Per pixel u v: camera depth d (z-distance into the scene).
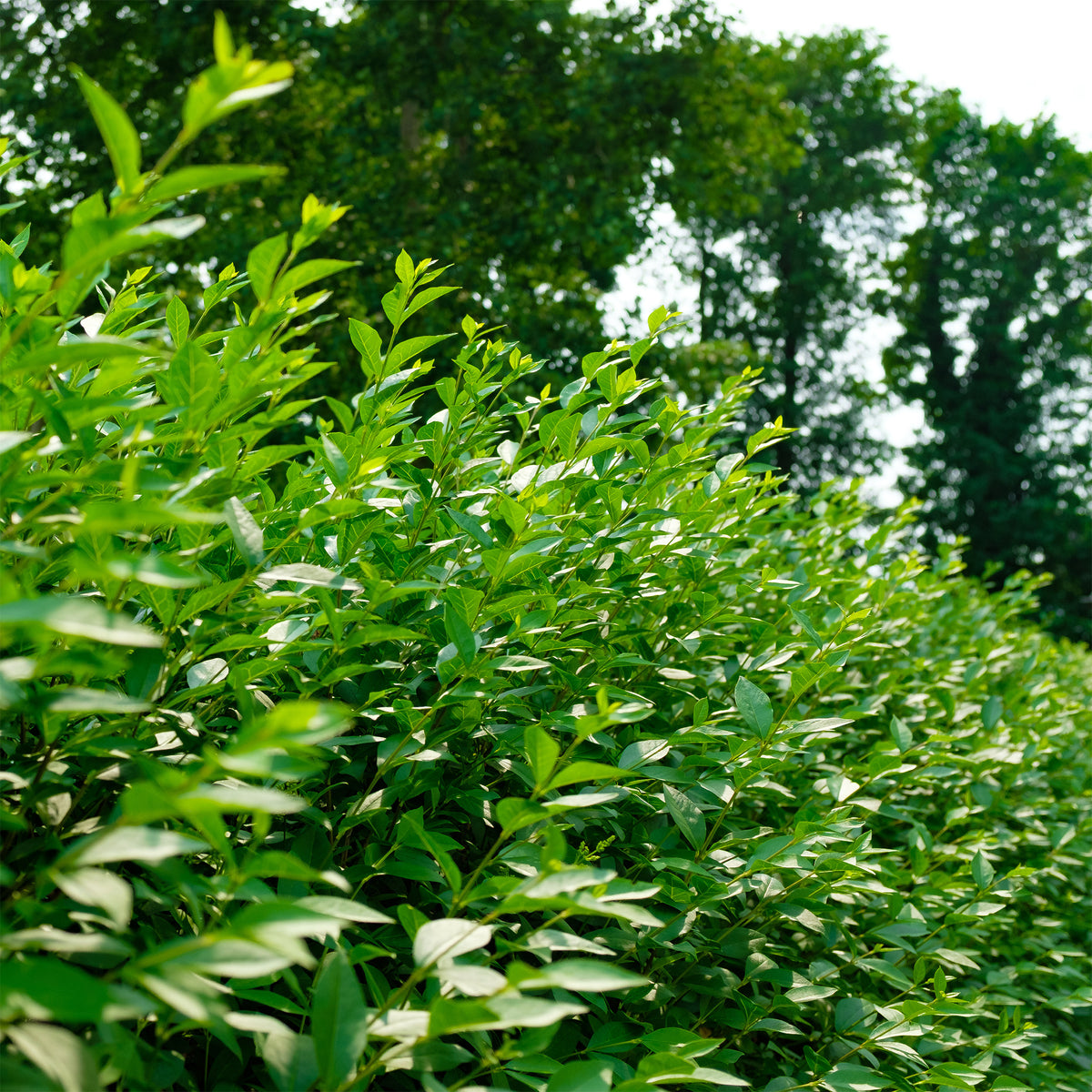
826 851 2.03
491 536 1.85
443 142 16.38
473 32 13.85
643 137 14.75
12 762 1.26
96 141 14.20
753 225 33.25
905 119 33.62
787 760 2.36
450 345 11.43
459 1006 1.01
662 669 2.15
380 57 13.62
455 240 12.48
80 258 0.92
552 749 1.15
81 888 0.87
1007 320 32.41
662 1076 1.36
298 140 15.19
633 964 1.90
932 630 4.41
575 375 12.28
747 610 3.35
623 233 13.64
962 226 33.66
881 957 2.67
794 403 32.97
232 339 1.25
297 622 1.55
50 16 14.89
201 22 13.87
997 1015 3.11
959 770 3.21
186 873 1.04
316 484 1.83
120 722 1.27
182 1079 1.20
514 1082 1.54
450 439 2.18
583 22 14.98
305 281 1.21
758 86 16.23
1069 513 29.75
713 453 2.74
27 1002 0.73
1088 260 32.75
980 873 2.64
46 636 1.04
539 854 1.60
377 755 1.65
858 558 3.80
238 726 1.57
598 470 2.26
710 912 1.87
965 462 30.75
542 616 1.75
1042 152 33.97
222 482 1.29
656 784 2.17
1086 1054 3.46
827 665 2.15
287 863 1.07
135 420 1.50
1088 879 3.93
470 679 1.64
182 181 0.90
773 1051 2.21
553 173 13.40
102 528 0.91
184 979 0.91
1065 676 5.71
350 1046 1.08
